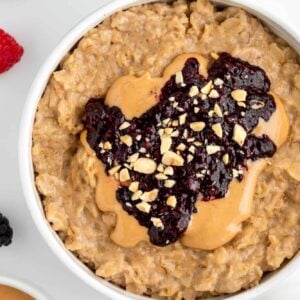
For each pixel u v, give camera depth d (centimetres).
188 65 38
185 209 38
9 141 44
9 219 44
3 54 43
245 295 39
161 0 39
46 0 44
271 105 38
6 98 44
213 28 39
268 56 39
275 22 38
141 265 39
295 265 39
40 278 45
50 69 38
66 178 39
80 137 38
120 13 39
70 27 44
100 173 38
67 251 39
